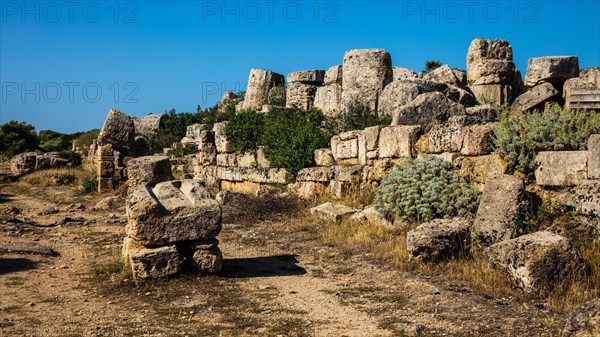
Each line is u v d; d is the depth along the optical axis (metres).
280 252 11.90
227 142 23.95
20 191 26.61
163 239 9.30
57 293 8.80
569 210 10.02
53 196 24.33
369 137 15.64
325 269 10.27
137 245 9.37
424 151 14.01
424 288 8.43
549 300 7.39
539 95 17.77
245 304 8.00
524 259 7.82
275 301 8.16
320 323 7.11
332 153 17.97
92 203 21.92
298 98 26.80
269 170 20.08
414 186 12.35
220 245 12.80
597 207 9.20
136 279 9.04
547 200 10.45
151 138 43.16
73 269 10.51
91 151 35.81
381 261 10.27
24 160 31.72
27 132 52.50
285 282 9.34
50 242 13.29
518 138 11.55
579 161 10.47
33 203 22.41
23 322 7.27
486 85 20.00
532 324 6.64
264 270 10.24
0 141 50.81
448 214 11.77
